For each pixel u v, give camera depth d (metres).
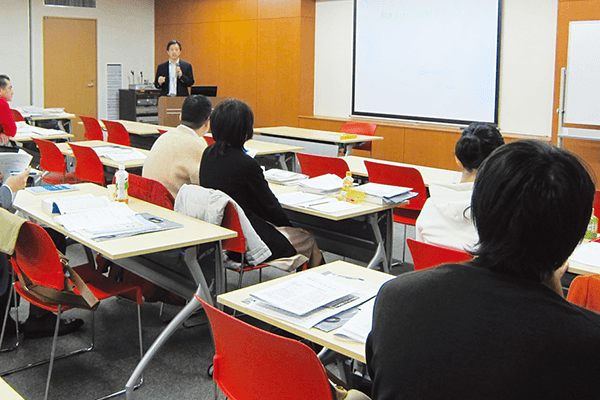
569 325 0.90
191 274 2.66
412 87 8.61
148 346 3.05
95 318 3.39
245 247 2.86
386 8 8.77
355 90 9.43
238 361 1.51
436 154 8.20
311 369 1.32
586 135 6.33
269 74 10.47
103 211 2.79
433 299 1.00
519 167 0.97
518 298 0.94
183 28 12.05
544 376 0.89
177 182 3.49
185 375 2.77
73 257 4.46
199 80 11.94
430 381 0.95
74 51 11.70
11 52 10.96
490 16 7.61
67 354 2.93
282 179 3.95
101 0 11.90
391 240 3.54
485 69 7.76
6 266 2.87
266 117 10.66
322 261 3.33
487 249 1.00
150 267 2.91
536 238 0.96
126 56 12.42
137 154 4.88
